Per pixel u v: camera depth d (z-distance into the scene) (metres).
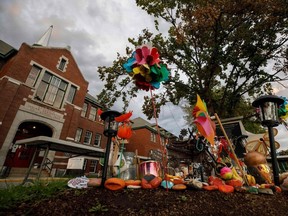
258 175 3.27
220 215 1.93
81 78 16.19
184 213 1.91
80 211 1.89
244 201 2.30
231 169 3.13
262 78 10.24
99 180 2.63
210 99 9.96
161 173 3.40
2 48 14.09
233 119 7.10
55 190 2.46
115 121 2.98
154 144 27.19
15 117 10.84
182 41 10.02
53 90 13.64
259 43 9.43
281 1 7.69
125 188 2.51
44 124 12.58
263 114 3.26
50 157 12.08
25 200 2.12
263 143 4.14
